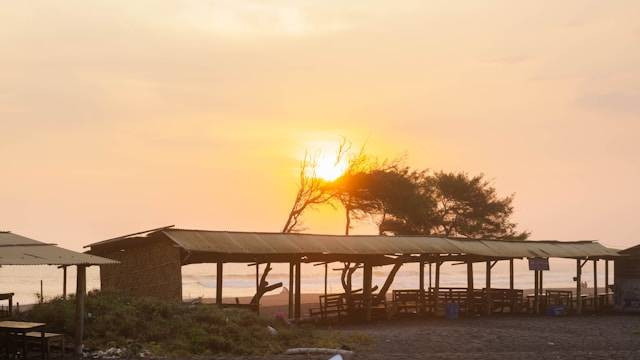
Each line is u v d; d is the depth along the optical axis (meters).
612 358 24.75
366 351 25.81
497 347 27.89
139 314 25.70
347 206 59.66
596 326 37.19
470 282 44.47
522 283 148.50
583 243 51.97
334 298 38.88
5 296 25.06
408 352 25.89
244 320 27.94
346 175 57.97
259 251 32.59
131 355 22.14
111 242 31.55
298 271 36.22
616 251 51.44
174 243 30.11
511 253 44.94
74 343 22.73
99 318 24.64
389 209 59.91
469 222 67.75
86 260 22.25
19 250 21.38
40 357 21.48
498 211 68.44
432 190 67.44
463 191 66.94
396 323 37.88
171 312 26.50
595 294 49.25
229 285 126.81
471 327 35.62
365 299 39.03
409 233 61.84
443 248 41.94
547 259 46.09
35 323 21.84
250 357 23.12
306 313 44.78
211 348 24.16
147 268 31.12
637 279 47.41
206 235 32.34
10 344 20.98
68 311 24.69
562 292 50.34
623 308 47.66
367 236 40.88
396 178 59.47
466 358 24.31
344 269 41.72
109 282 32.38
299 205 55.88
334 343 26.56
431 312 42.66
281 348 25.12
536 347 28.00
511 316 43.59
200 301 31.25
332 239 38.44
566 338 31.20
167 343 23.86
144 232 30.75
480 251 43.16
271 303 65.50
